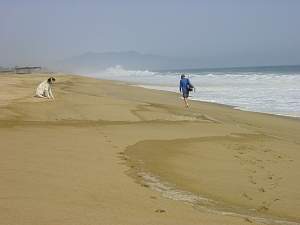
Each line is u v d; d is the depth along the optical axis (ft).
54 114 65.77
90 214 21.97
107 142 45.88
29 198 23.98
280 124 69.67
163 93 125.80
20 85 121.49
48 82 85.46
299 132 62.80
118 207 23.94
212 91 141.79
